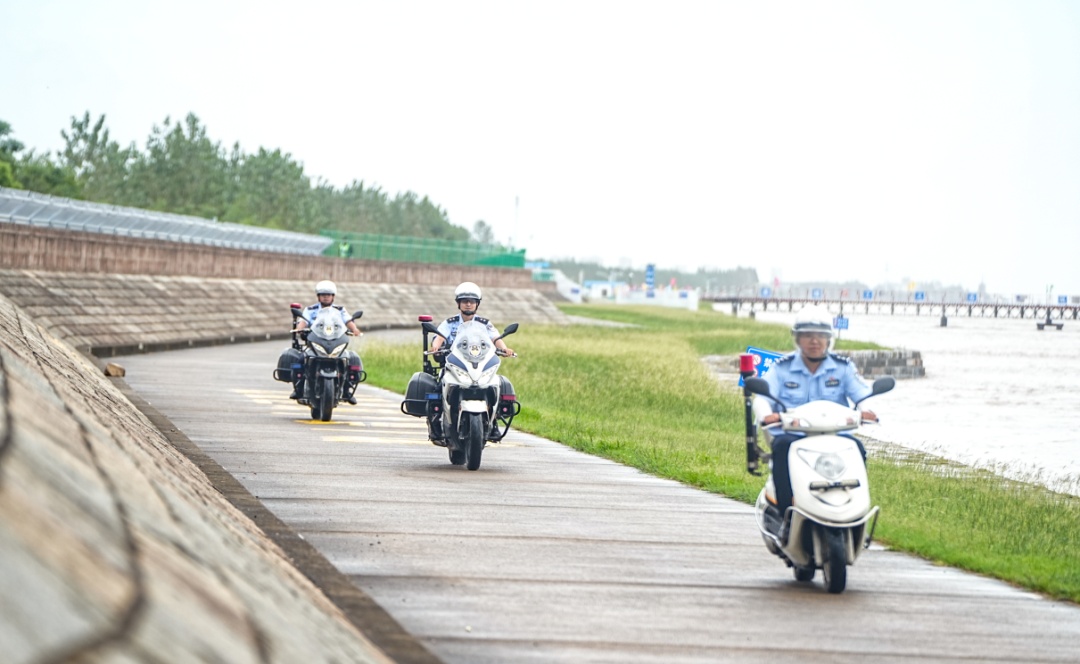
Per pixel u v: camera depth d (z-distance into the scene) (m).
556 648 8.55
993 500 19.59
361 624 8.71
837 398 11.57
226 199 149.25
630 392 39.47
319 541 11.98
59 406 7.93
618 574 11.27
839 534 10.72
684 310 176.75
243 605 5.32
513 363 47.28
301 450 19.58
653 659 8.38
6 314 18.73
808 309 11.60
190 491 9.70
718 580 11.24
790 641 9.05
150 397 27.78
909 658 8.73
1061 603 11.25
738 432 32.00
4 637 3.03
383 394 34.56
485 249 130.25
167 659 3.52
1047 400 55.34
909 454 29.81
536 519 14.12
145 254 57.31
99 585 3.76
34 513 3.96
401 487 16.05
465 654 8.28
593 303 191.62
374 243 112.25
